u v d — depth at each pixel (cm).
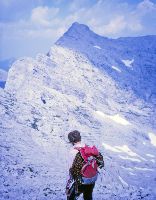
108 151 11806
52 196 1188
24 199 1055
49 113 11525
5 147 6812
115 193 1411
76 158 555
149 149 13712
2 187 1471
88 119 13762
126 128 15375
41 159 6919
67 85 16350
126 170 10062
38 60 17150
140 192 1388
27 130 9088
